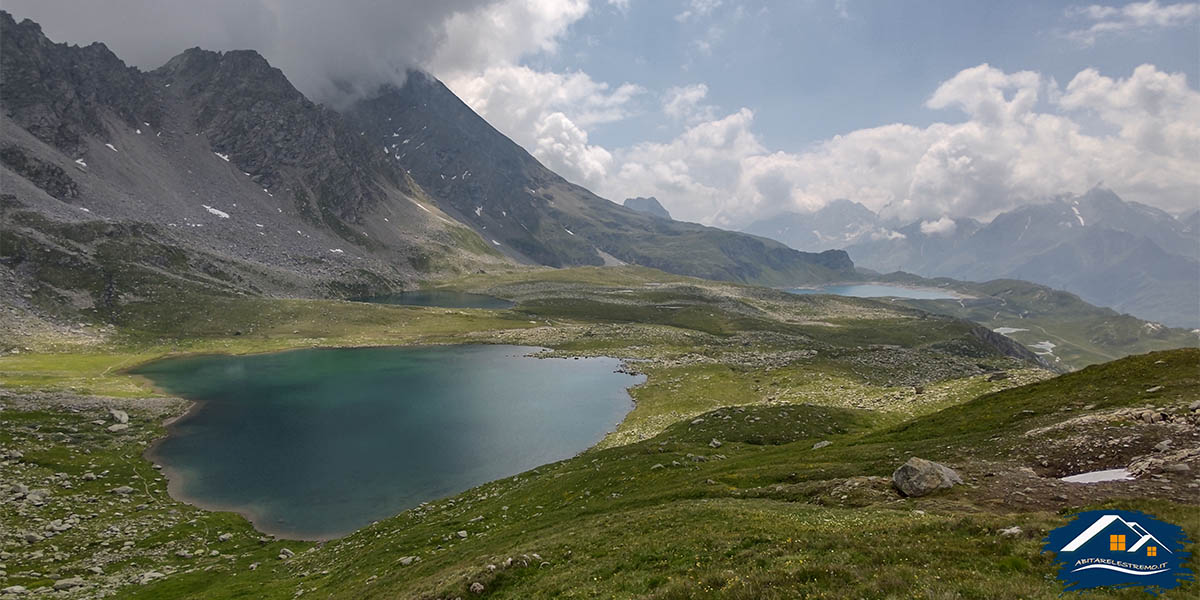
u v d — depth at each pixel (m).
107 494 66.25
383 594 32.84
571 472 61.84
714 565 23.77
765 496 40.44
